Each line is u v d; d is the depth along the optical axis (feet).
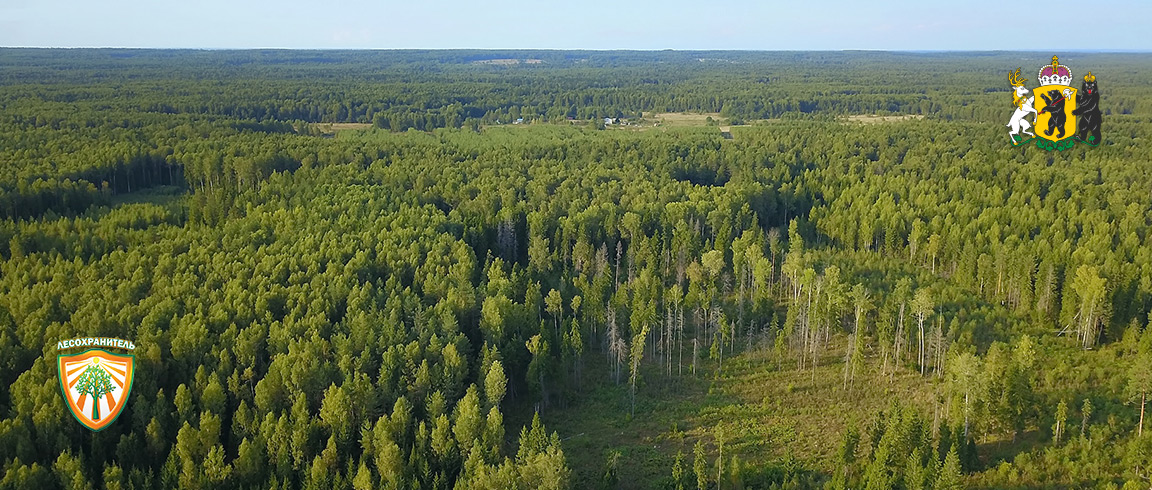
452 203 437.58
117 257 294.25
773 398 255.29
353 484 185.78
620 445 229.04
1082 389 245.45
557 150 570.05
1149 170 481.87
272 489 181.78
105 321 234.38
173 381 220.84
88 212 394.93
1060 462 203.10
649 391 261.24
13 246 301.43
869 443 220.84
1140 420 210.59
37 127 620.08
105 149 517.14
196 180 513.86
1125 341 278.26
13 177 431.02
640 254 350.64
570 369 273.13
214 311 245.45
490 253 347.97
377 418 213.66
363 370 224.33
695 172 538.47
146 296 263.90
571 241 371.35
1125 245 339.16
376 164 502.38
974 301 312.50
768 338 292.40
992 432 223.30
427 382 220.84
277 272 280.92
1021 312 307.78
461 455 201.77
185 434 186.70
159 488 185.16
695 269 328.29
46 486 177.17
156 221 376.68
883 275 343.26
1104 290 276.41
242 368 224.94
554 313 282.97
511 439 229.86
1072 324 290.97
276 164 523.29
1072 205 396.98
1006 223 382.42
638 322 278.67
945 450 199.62
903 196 440.04
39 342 224.12
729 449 224.94
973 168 501.15
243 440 190.80
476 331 273.33
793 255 322.75
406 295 270.46
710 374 273.13
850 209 416.26
